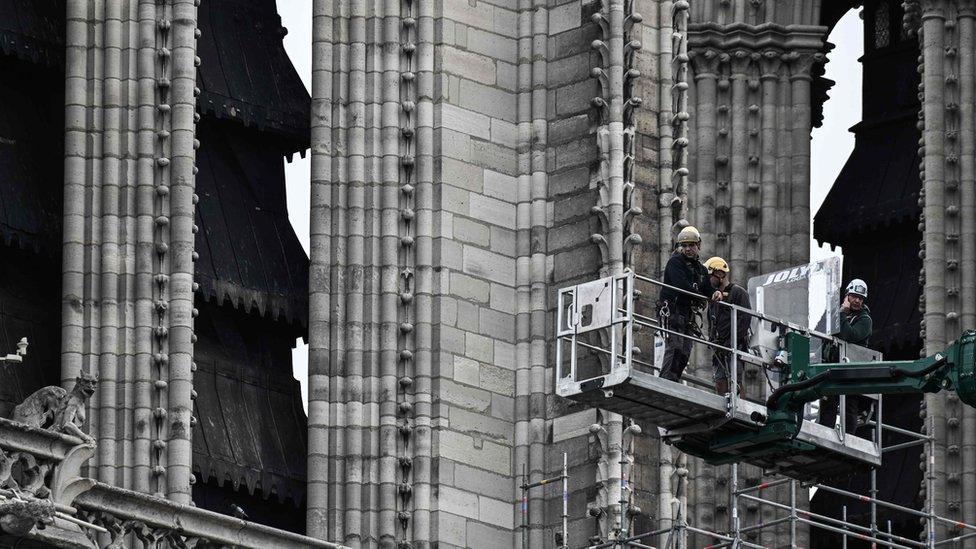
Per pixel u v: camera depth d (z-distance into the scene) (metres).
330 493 138.25
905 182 156.75
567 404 140.50
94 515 126.81
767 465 131.88
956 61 152.00
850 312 132.38
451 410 139.75
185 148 137.88
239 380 140.38
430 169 141.62
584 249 141.88
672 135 143.75
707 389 140.12
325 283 140.12
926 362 126.50
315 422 138.75
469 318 141.00
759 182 155.50
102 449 134.75
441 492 138.75
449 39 142.88
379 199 140.88
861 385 127.75
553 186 142.88
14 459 123.31
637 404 130.00
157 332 136.25
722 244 155.00
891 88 159.12
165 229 137.12
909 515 152.12
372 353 139.62
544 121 143.50
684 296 130.88
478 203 142.25
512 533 140.00
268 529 130.88
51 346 137.50
